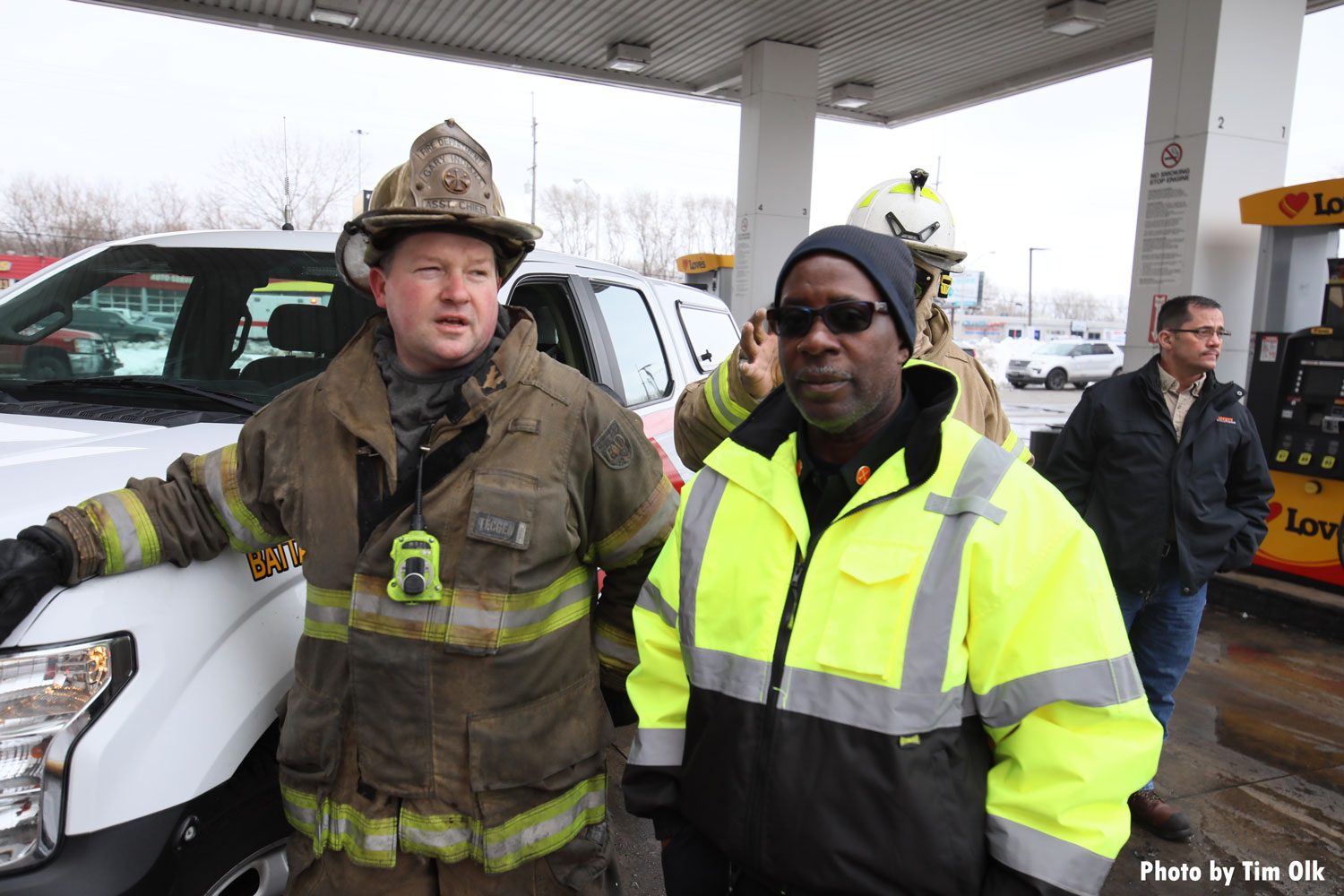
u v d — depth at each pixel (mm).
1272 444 5551
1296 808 3232
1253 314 5762
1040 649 1125
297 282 2627
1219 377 6316
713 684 1300
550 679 1504
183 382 2463
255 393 2402
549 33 9992
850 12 9219
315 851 1487
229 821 1717
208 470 1559
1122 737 1105
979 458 1237
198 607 1585
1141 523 3066
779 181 10430
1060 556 1148
